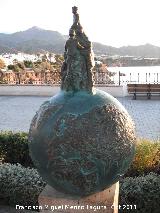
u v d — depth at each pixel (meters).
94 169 3.61
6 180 6.80
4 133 8.63
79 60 3.82
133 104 16.98
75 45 3.81
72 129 3.61
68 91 3.88
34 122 3.92
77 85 3.84
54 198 4.03
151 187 6.24
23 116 15.27
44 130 3.72
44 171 3.80
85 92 3.84
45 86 20.23
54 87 20.12
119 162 3.71
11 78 22.89
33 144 3.84
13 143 8.38
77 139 3.58
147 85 18.14
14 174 6.92
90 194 3.82
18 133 8.62
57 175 3.68
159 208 6.20
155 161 7.62
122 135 3.73
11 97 20.03
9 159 8.43
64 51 3.94
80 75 3.83
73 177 3.63
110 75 21.48
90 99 3.77
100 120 3.65
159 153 7.70
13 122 14.30
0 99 19.53
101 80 20.39
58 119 3.68
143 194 6.15
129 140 3.81
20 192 6.64
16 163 8.40
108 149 3.61
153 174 6.84
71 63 3.83
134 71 24.69
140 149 7.56
